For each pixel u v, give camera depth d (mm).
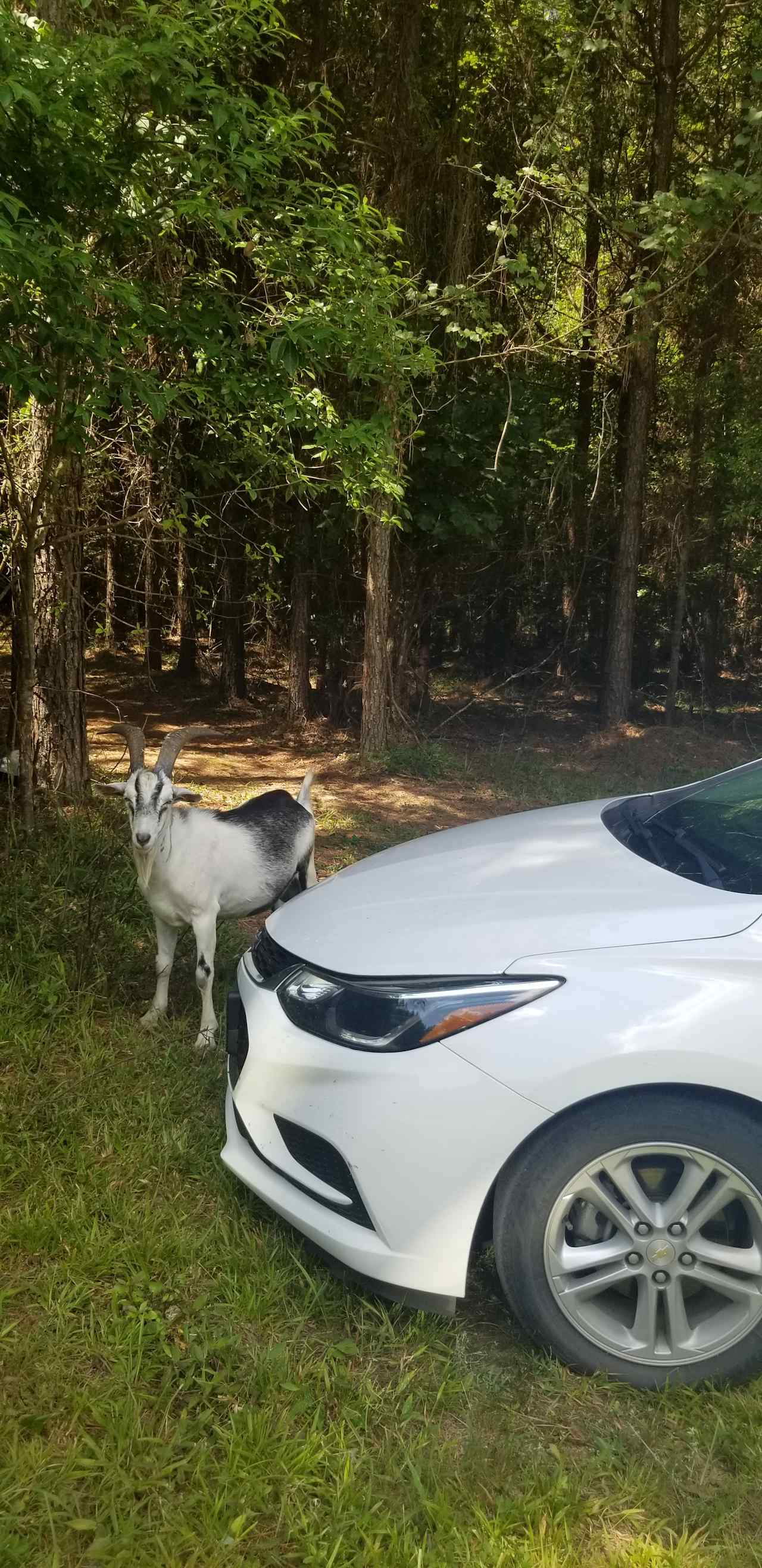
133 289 4086
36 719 7043
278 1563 1959
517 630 16109
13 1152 3178
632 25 12383
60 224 4176
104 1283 2709
